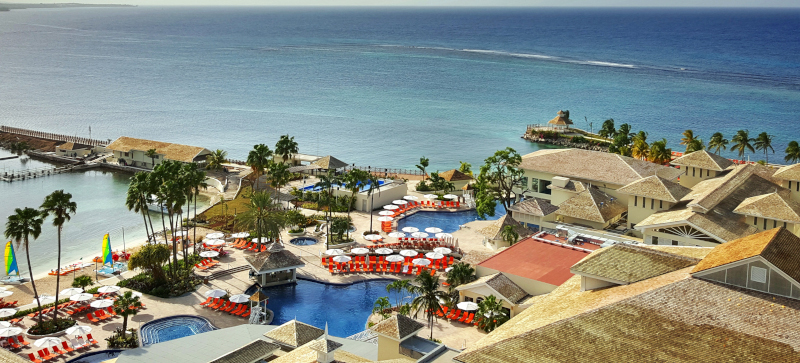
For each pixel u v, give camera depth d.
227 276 82.19
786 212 77.19
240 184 129.50
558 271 70.69
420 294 74.69
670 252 53.50
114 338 62.72
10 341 62.16
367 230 103.25
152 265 77.19
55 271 83.69
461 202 121.62
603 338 40.03
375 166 160.25
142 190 81.19
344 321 70.12
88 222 110.94
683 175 108.19
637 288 45.53
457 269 72.44
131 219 112.56
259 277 80.06
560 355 39.59
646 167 105.50
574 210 93.06
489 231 90.56
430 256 85.19
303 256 90.25
